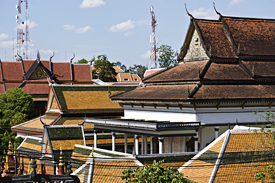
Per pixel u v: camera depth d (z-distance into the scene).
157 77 77.25
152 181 38.75
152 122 65.88
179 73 73.38
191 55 77.44
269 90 69.25
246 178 45.88
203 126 64.25
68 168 46.12
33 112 117.62
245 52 73.75
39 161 73.00
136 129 67.12
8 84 152.75
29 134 92.81
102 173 47.44
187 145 65.31
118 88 104.00
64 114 93.62
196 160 50.06
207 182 45.31
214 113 65.69
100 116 97.00
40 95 148.62
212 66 70.94
